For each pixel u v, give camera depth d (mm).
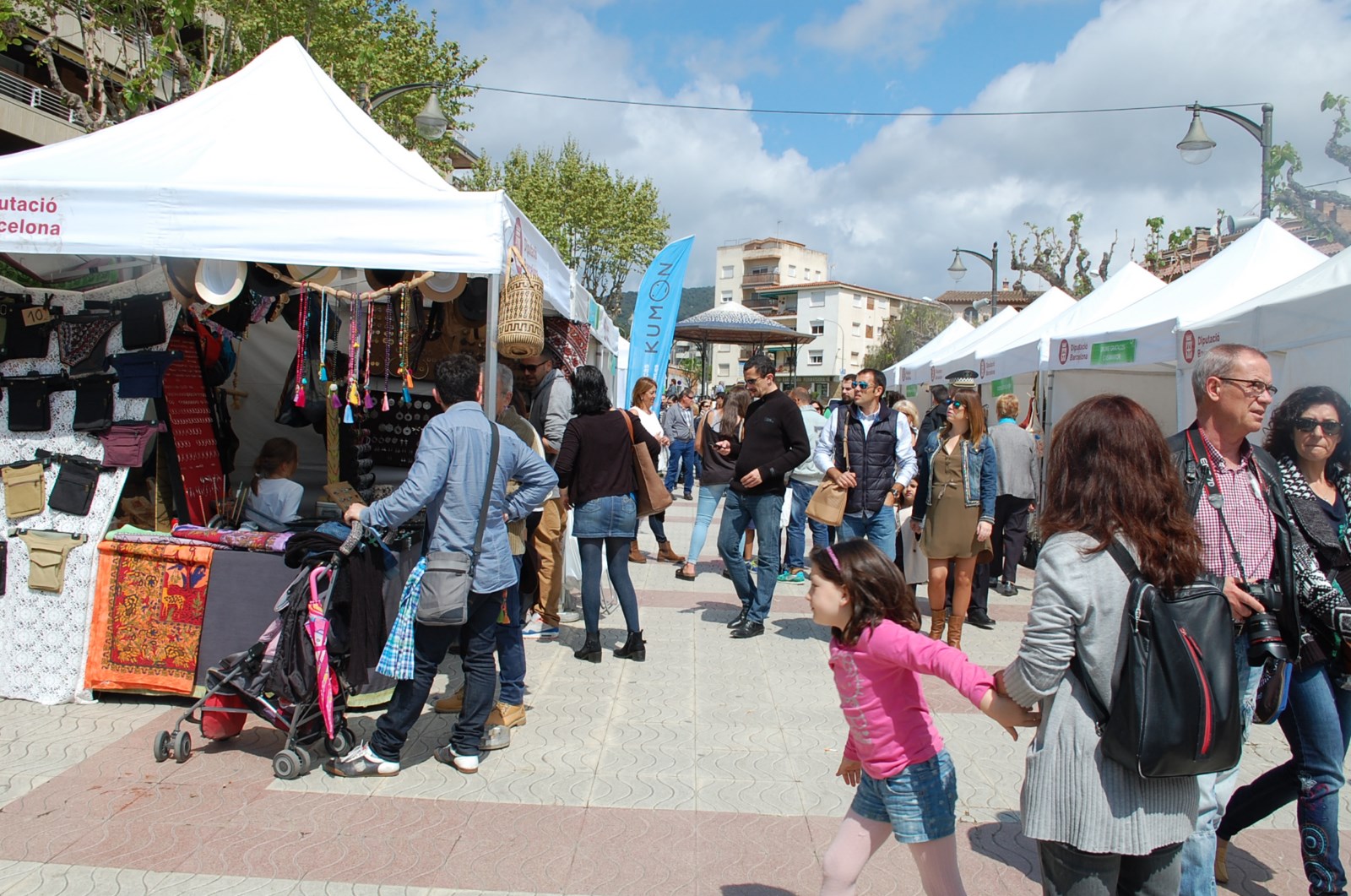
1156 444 2125
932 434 7703
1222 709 1969
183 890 2984
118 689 4629
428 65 20766
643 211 35562
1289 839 3678
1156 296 8453
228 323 5387
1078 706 2090
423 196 4348
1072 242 28234
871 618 2445
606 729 4625
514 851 3320
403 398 6598
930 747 2492
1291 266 7656
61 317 4680
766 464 6293
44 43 13172
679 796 3852
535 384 6789
